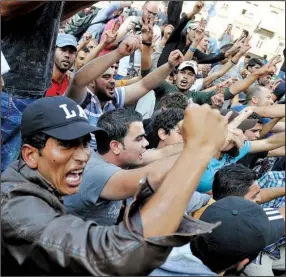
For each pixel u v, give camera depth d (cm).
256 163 312
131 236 85
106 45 260
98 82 235
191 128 89
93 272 84
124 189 137
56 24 175
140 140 172
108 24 357
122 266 83
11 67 170
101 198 144
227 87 316
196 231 87
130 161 173
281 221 147
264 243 120
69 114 112
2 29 164
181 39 358
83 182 144
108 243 85
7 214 94
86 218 153
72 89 209
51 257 87
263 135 293
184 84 315
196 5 329
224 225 118
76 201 148
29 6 150
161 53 348
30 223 92
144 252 84
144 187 90
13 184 102
